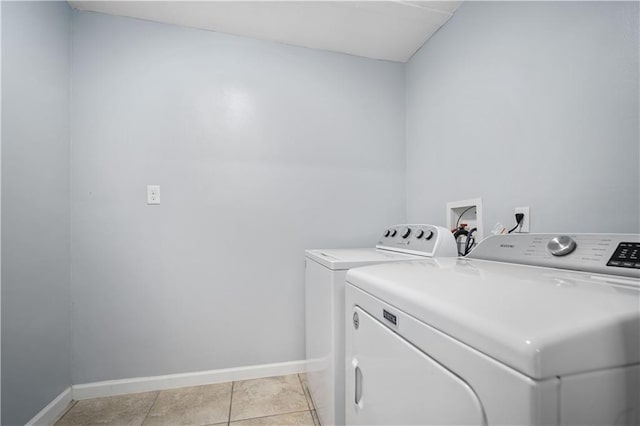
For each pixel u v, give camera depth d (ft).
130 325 5.49
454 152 5.46
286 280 6.27
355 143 6.82
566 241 2.68
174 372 5.66
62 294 5.00
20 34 4.13
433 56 6.13
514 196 4.19
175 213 5.75
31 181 4.30
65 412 4.84
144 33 5.69
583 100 3.32
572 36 3.44
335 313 3.78
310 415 4.78
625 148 2.95
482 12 4.81
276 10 5.43
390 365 2.14
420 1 5.20
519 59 4.13
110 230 5.44
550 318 1.30
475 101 4.96
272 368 6.11
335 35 6.18
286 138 6.38
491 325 1.33
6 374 3.80
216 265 5.93
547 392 1.12
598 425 1.20
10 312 3.88
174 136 5.78
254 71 6.24
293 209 6.37
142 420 4.65
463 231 4.95
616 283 1.91
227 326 5.95
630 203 2.91
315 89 6.59
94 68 5.43
